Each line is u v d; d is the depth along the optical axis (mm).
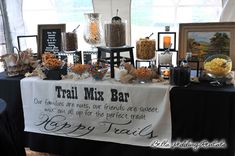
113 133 1909
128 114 1828
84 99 1909
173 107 1710
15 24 3119
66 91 1938
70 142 2068
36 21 3156
